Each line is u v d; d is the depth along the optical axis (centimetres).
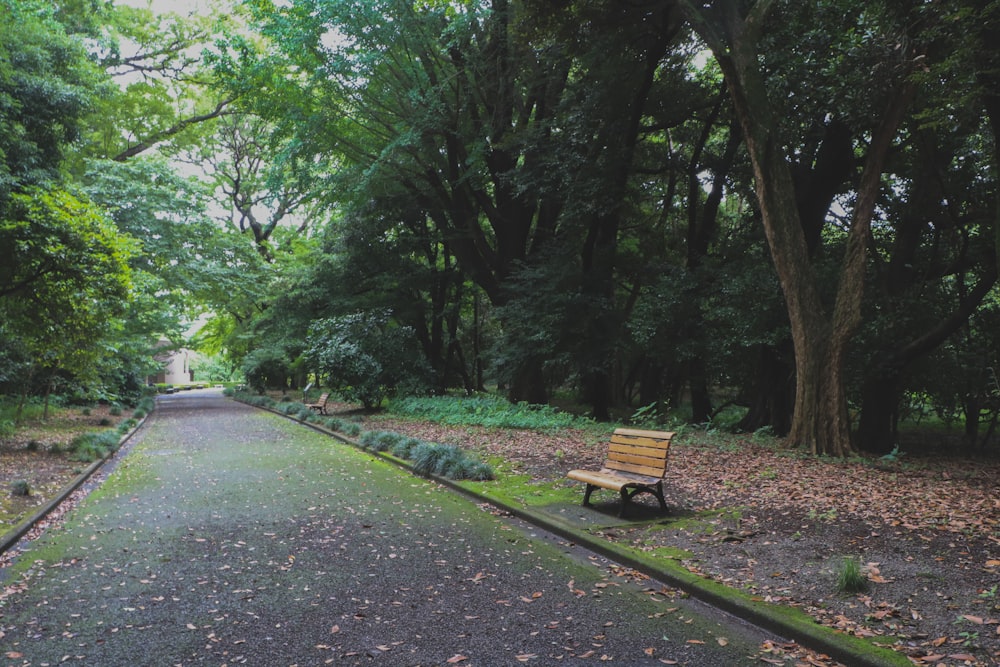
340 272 2661
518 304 1867
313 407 2355
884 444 1516
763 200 1151
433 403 1962
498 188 2116
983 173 1362
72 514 734
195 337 4431
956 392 1692
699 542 568
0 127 1279
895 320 1434
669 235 2403
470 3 1697
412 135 1772
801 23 1224
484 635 394
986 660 332
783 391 1579
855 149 1683
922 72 852
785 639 385
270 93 1944
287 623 415
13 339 1584
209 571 523
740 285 1422
